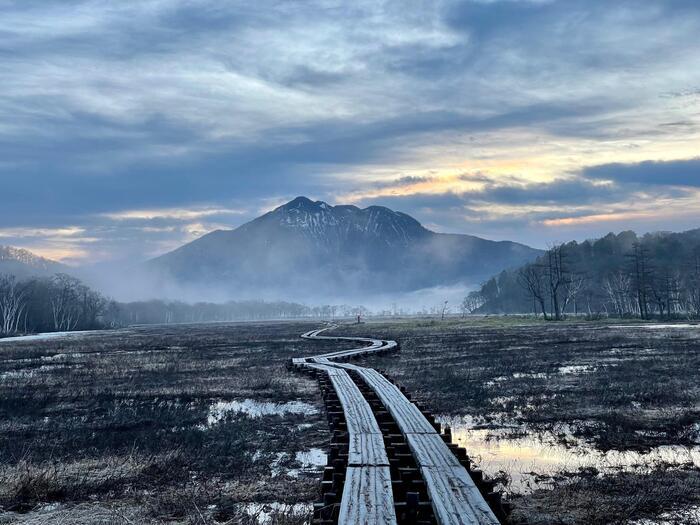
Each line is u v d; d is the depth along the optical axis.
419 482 9.95
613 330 66.56
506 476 12.23
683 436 15.13
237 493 11.29
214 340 77.81
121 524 9.41
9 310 141.75
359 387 23.25
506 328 80.69
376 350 45.44
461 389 24.48
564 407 19.61
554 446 14.73
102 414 20.98
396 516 8.37
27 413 21.39
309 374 32.19
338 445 12.34
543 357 37.22
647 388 22.45
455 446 11.77
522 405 20.42
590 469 12.51
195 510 10.24
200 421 19.36
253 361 42.28
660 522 9.44
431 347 50.69
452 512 8.05
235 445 15.38
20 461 12.79
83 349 62.59
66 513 9.91
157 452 14.61
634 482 11.41
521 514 9.70
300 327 132.88
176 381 30.61
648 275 120.69
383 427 15.15
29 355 54.78
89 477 12.29
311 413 20.42
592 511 9.91
